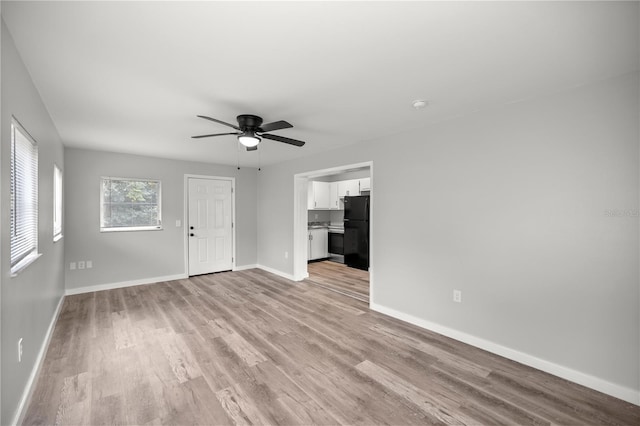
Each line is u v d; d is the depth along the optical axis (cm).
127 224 496
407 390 215
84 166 451
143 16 144
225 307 390
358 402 201
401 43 169
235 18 146
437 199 313
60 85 222
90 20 147
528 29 155
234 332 312
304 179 546
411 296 339
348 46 172
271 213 600
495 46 172
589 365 220
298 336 303
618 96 207
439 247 312
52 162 306
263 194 626
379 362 253
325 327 327
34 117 220
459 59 187
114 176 475
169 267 532
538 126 244
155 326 326
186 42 168
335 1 134
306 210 552
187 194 553
